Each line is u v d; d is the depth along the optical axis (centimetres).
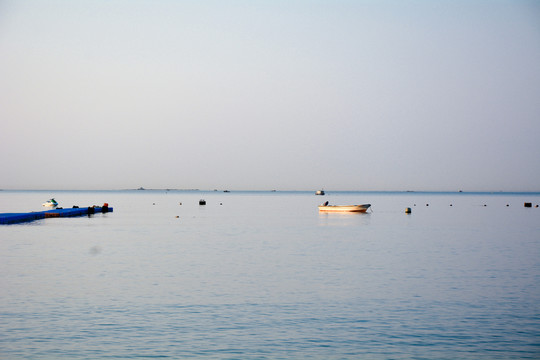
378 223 9194
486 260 4203
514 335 2111
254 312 2439
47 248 4950
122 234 6550
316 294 2828
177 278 3303
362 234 6812
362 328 2198
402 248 5116
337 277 3369
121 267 3756
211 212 13550
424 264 3969
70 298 2697
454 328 2198
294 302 2638
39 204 18950
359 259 4256
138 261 4078
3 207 15975
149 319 2308
